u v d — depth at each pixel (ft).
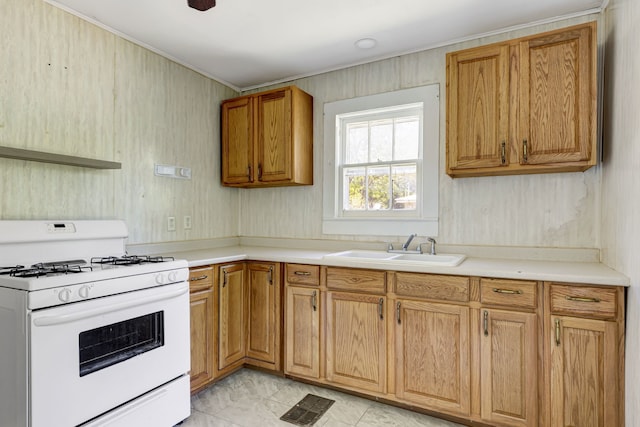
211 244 9.93
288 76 10.15
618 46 5.75
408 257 8.13
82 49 7.02
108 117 7.48
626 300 5.12
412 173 8.87
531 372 5.70
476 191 7.94
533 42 6.41
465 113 6.98
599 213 6.86
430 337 6.49
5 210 5.93
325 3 6.68
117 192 7.67
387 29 7.63
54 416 4.53
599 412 5.26
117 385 5.27
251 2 6.62
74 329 4.75
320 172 9.83
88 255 6.71
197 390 7.20
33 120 6.27
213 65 9.39
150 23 7.34
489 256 7.74
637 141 4.76
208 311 7.49
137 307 5.58
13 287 4.50
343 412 6.82
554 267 6.23
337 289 7.41
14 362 4.50
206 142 9.86
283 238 10.32
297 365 7.88
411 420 6.57
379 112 9.16
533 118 6.41
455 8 6.85
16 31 6.05
